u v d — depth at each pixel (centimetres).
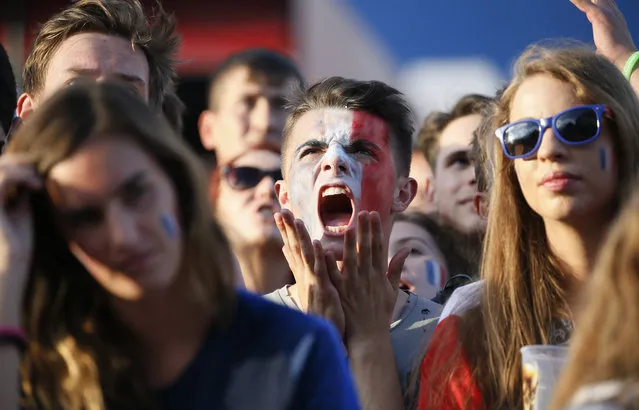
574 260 1023
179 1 2594
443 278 1484
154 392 819
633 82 1228
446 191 1578
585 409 633
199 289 816
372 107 1273
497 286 1043
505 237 1054
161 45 1372
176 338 827
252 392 810
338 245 1232
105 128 789
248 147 1672
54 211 796
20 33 2398
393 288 1159
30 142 805
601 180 998
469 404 1003
